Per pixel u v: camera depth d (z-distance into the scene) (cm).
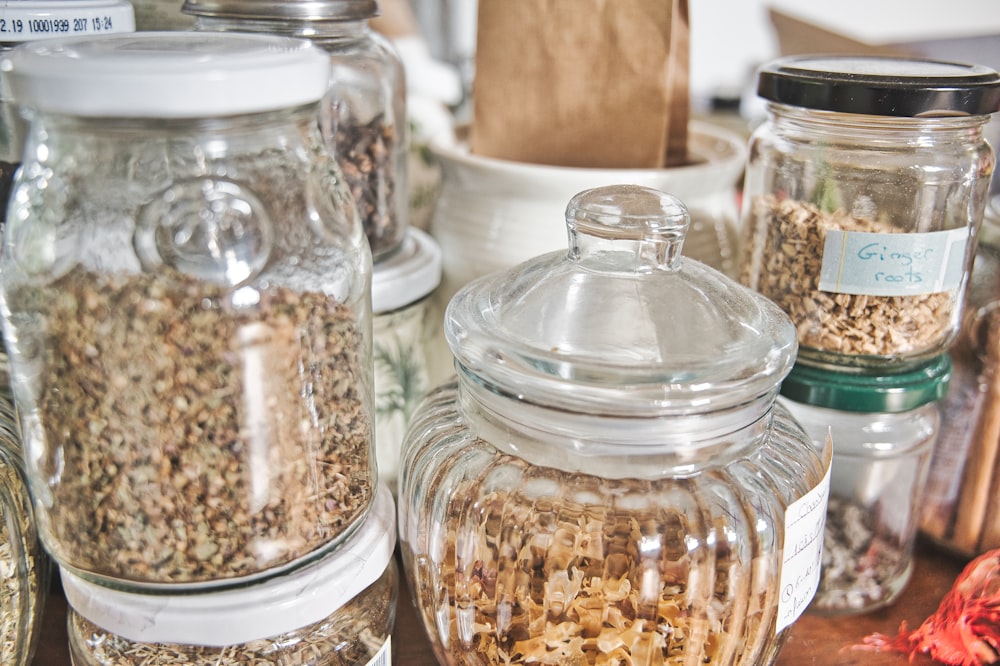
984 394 54
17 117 43
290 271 34
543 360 36
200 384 33
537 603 39
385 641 43
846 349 48
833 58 53
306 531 37
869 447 50
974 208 47
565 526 38
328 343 36
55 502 35
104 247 32
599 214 38
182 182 32
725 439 38
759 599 39
